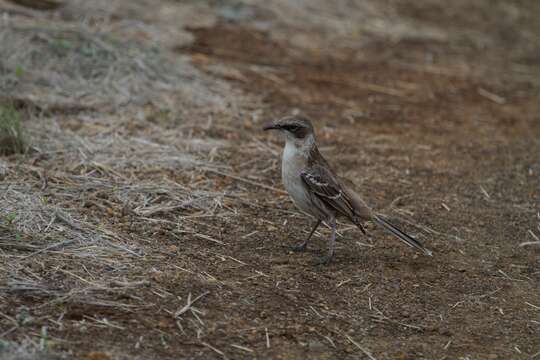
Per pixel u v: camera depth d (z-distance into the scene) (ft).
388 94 63.10
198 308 31.30
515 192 48.42
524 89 69.26
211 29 68.69
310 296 33.88
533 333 33.01
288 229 40.45
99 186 40.78
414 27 81.15
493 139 56.90
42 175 40.86
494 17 89.66
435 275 37.35
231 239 38.24
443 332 32.40
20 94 50.08
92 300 30.53
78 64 54.75
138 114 51.19
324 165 38.09
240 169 46.42
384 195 45.98
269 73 62.59
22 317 28.66
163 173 43.83
